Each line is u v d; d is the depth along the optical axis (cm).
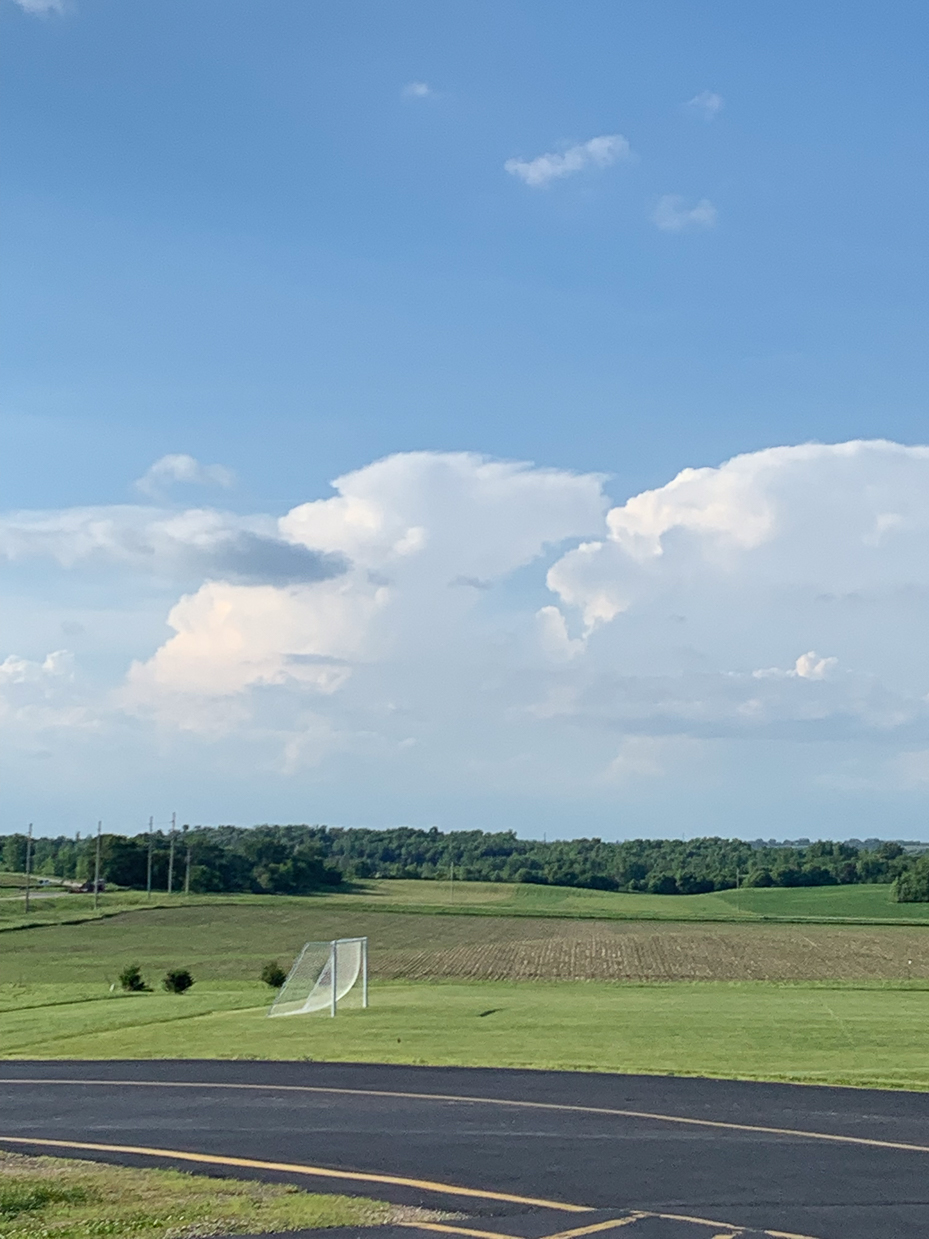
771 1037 3177
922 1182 1541
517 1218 1357
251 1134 1897
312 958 6550
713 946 9069
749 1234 1295
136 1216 1350
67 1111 2167
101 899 13900
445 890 17662
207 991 5962
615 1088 2320
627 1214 1379
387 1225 1322
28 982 6900
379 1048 2989
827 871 19025
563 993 5119
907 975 7281
